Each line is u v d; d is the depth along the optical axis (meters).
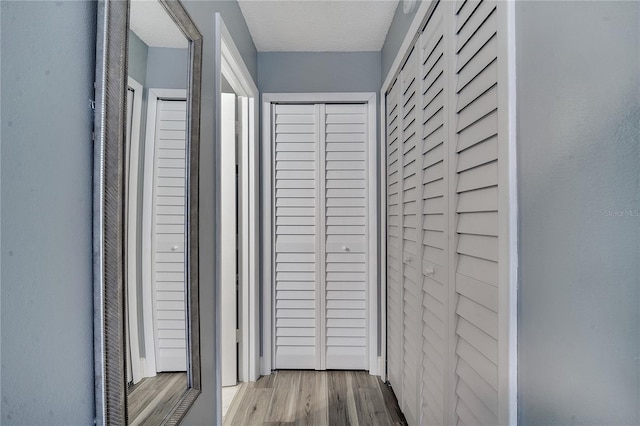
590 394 0.57
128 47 0.73
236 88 2.36
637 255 0.49
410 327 1.87
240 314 2.56
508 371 0.78
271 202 2.72
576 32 0.59
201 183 1.35
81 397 0.63
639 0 0.48
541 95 0.69
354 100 2.68
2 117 0.48
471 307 1.04
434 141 1.41
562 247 0.63
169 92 1.03
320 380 2.56
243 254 2.56
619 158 0.51
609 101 0.53
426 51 1.52
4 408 0.48
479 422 0.99
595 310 0.55
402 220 2.00
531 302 0.73
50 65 0.56
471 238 1.05
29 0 0.52
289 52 2.67
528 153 0.74
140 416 0.87
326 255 2.73
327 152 2.72
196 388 1.20
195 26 1.17
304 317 2.74
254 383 2.52
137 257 0.85
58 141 0.58
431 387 1.47
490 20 0.90
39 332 0.54
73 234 0.61
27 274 0.52
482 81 0.95
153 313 0.94
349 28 2.35
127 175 0.79
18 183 0.50
